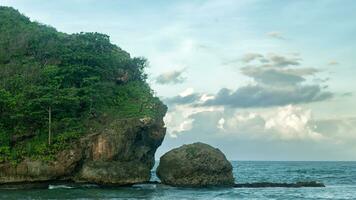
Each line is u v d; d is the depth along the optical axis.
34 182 66.50
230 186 71.12
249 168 192.25
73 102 72.56
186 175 68.62
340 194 65.19
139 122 72.69
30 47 86.88
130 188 66.50
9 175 65.38
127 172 69.06
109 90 79.75
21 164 65.94
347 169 173.12
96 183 68.00
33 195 56.66
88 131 72.06
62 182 68.56
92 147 69.44
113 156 69.62
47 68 78.38
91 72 79.44
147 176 71.06
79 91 75.81
